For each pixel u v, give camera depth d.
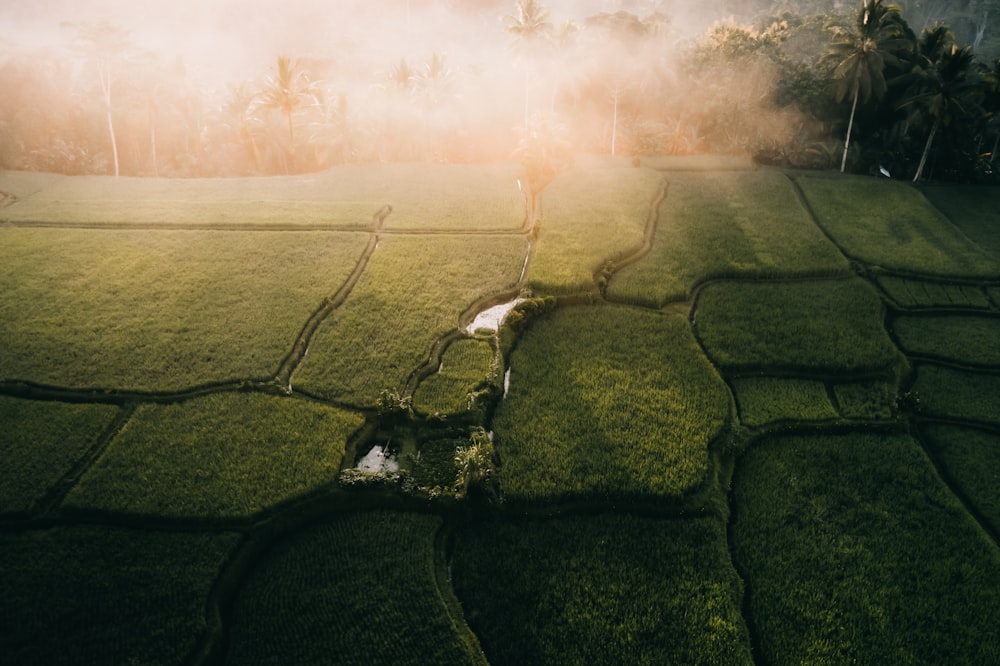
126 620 24.11
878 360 39.44
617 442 32.88
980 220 61.47
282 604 25.27
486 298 46.34
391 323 42.66
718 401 35.81
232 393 35.78
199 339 40.25
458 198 65.44
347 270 49.31
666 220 59.59
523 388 36.94
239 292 45.88
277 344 39.94
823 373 38.97
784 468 32.22
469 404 35.03
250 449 31.84
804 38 94.81
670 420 34.38
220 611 24.92
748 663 23.27
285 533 28.33
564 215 60.00
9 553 26.31
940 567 27.14
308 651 23.59
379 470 31.61
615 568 26.84
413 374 37.97
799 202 63.84
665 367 38.59
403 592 25.67
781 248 53.41
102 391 35.72
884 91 65.75
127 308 43.44
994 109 67.44
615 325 43.03
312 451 31.75
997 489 31.47
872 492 30.86
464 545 28.00
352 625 24.45
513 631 24.45
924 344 42.38
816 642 24.27
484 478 29.98
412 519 28.86
